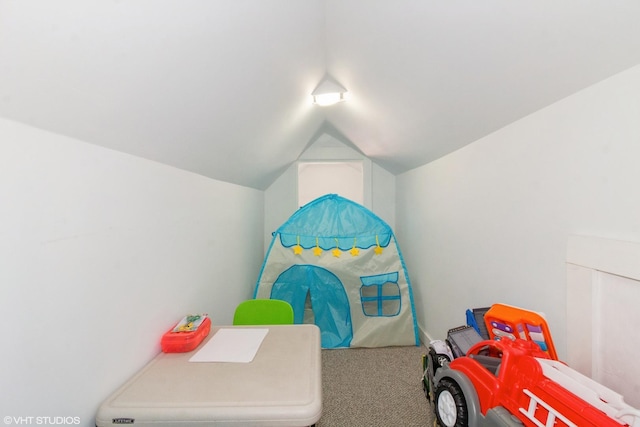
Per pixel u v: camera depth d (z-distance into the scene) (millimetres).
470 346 1263
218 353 1081
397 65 1280
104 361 843
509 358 890
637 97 751
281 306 1557
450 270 1925
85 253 772
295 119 2084
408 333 2324
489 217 1470
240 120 1449
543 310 1108
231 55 968
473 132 1530
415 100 1511
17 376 598
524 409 786
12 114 565
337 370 2002
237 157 1834
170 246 1232
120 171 914
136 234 999
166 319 1192
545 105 1073
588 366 902
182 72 854
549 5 702
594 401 676
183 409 782
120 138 874
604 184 850
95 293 809
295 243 2361
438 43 1018
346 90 1816
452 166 1885
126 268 944
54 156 673
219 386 880
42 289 649
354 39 1253
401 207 3119
